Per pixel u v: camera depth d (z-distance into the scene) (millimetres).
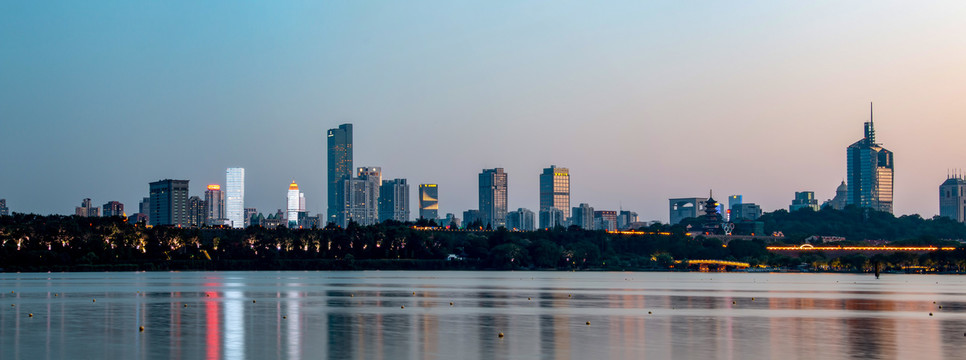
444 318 139125
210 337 111312
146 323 127875
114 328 120750
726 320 136500
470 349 101875
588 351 100688
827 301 185125
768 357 96562
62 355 96062
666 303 177000
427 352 99500
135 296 191875
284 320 134250
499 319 137750
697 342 108375
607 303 176500
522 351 100625
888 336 114812
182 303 169250
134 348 101125
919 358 95812
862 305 171875
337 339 110062
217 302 172875
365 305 167125
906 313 151000
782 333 118000
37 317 136875
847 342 108625
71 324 125938
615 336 114312
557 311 154125
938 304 175500
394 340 109375
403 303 174000
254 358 94562
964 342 108750
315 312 149250
